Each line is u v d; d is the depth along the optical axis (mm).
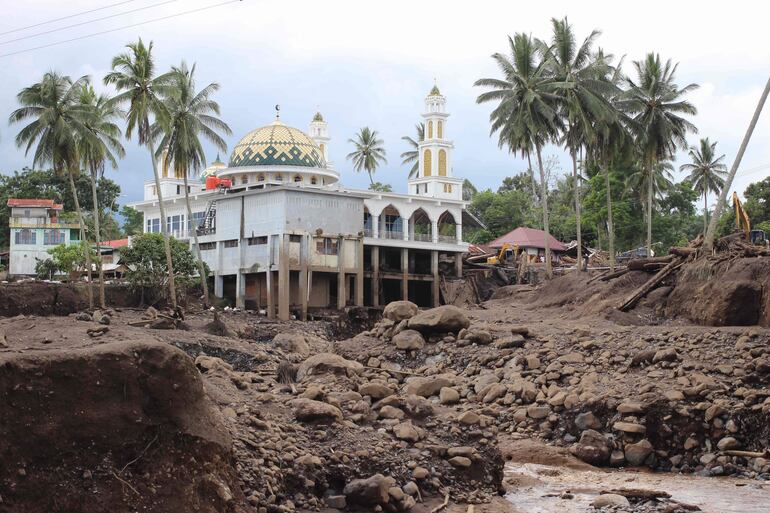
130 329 50562
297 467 20125
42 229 87312
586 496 24750
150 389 17250
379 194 79375
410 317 44969
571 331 42000
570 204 112375
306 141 82438
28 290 65938
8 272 86250
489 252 93812
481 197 117312
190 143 66812
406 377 39750
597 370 36625
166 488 16750
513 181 132250
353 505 20016
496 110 71812
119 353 17031
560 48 72312
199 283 76250
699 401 31734
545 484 26422
